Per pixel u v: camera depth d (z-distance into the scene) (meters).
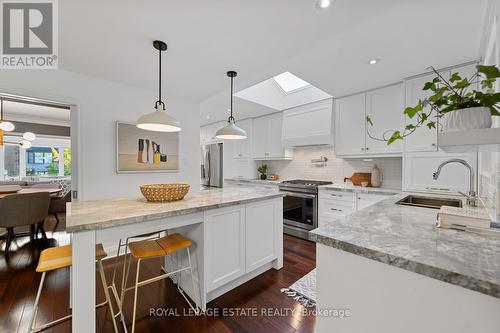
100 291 2.01
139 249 1.61
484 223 0.97
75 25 1.65
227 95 3.39
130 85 2.93
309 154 4.21
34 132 5.61
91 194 2.66
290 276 2.29
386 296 0.82
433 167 2.42
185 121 3.51
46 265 1.32
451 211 1.11
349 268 0.91
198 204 1.80
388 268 0.81
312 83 2.80
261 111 4.22
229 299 1.90
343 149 3.31
